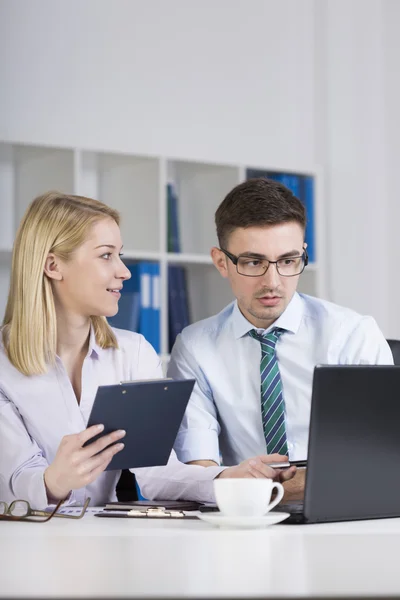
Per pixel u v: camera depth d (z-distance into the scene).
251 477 2.10
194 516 1.93
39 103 4.85
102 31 5.04
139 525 1.71
